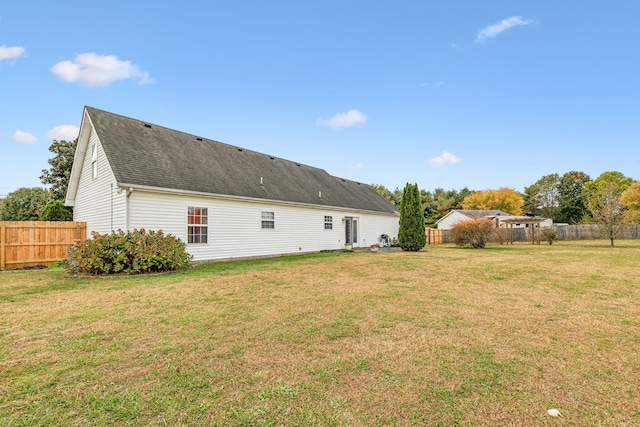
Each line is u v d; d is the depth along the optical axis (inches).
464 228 810.2
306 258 512.1
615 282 285.4
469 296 232.7
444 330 158.4
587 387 102.8
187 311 190.9
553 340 145.2
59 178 932.0
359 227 826.2
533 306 205.3
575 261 448.8
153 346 136.8
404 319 176.4
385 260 471.5
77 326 162.6
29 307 199.9
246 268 382.3
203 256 469.4
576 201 2003.0
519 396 97.3
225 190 498.9
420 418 86.1
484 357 126.1
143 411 89.2
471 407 91.4
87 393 98.7
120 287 264.1
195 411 89.2
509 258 498.9
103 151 442.9
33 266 420.8
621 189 1813.5
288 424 83.5
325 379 108.0
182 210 450.0
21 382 105.5
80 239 461.7
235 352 130.5
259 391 100.0
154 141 499.8
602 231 822.5
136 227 401.4
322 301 216.1
